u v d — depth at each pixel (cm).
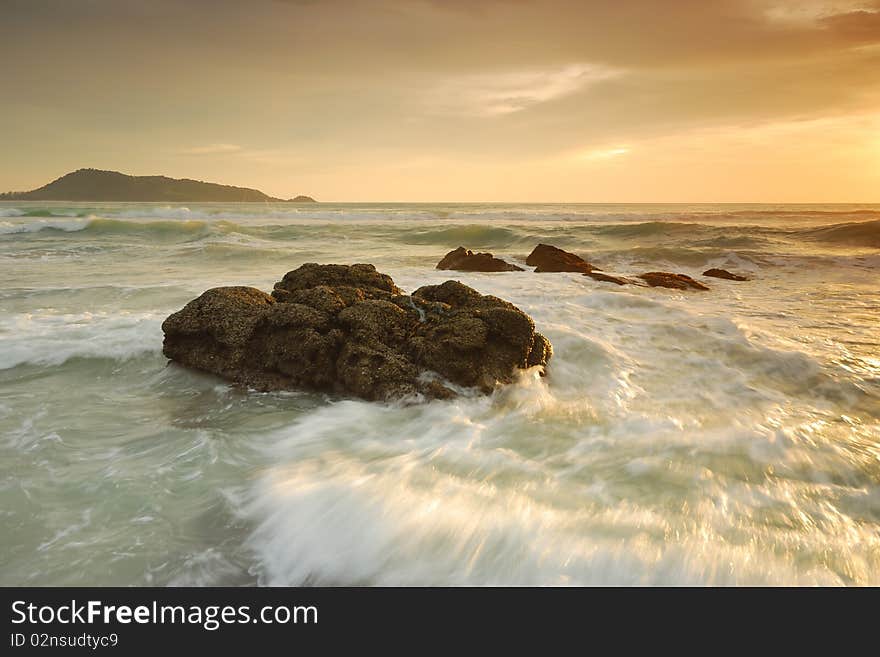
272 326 819
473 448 588
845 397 727
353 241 3058
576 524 452
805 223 4181
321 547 433
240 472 541
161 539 437
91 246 2503
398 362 757
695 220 4516
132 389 770
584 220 4522
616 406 705
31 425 637
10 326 998
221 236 3055
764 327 1072
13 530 439
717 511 473
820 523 460
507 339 792
